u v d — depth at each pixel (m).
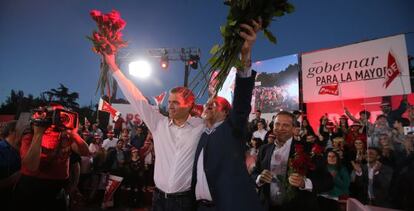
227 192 2.12
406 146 4.55
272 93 10.25
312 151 3.26
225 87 9.96
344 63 8.27
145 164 9.47
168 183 2.62
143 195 9.34
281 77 10.00
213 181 2.20
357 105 7.88
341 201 5.00
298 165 2.83
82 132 10.39
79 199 8.02
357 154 5.78
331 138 7.36
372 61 7.68
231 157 2.20
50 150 3.35
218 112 2.63
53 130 3.36
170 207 2.58
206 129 2.51
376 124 4.98
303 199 2.92
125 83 2.84
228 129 2.29
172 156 2.67
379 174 4.68
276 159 3.24
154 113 2.92
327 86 8.59
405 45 7.20
